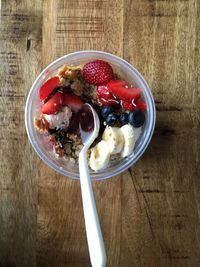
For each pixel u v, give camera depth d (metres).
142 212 0.23
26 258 0.23
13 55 0.23
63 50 0.24
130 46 0.24
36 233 0.23
